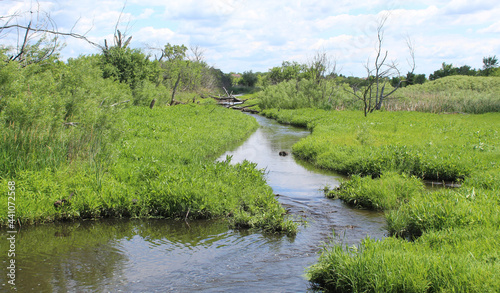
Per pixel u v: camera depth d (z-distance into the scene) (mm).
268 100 46719
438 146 14594
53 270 5266
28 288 4691
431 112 36500
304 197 9430
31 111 8695
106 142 10141
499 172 10023
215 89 65188
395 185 8992
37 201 7152
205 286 4832
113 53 30969
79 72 13047
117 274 5180
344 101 44031
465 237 5336
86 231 6859
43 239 6434
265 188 9375
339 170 12609
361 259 4668
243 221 7191
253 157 15539
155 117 22234
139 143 13328
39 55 13219
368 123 23234
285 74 74062
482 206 6574
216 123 23672
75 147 9281
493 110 36125
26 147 8492
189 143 15102
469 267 4203
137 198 7859
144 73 33188
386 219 7062
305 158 15320
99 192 7867
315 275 4973
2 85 9445
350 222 7492
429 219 6293
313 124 26797
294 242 6418
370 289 4281
